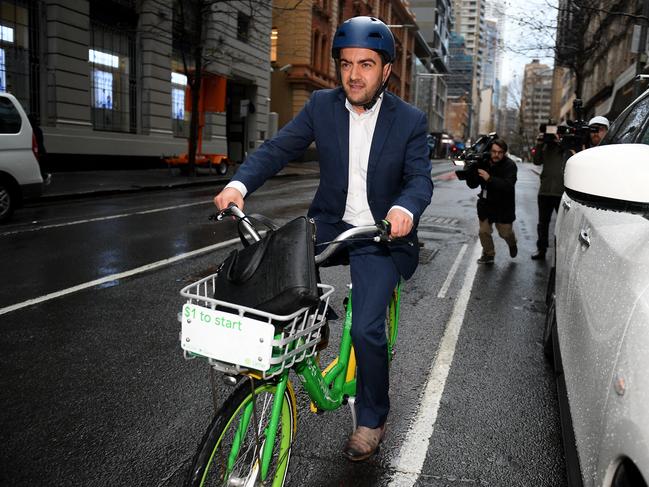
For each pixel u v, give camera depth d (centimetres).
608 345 179
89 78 1998
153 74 2275
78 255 731
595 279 224
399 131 253
